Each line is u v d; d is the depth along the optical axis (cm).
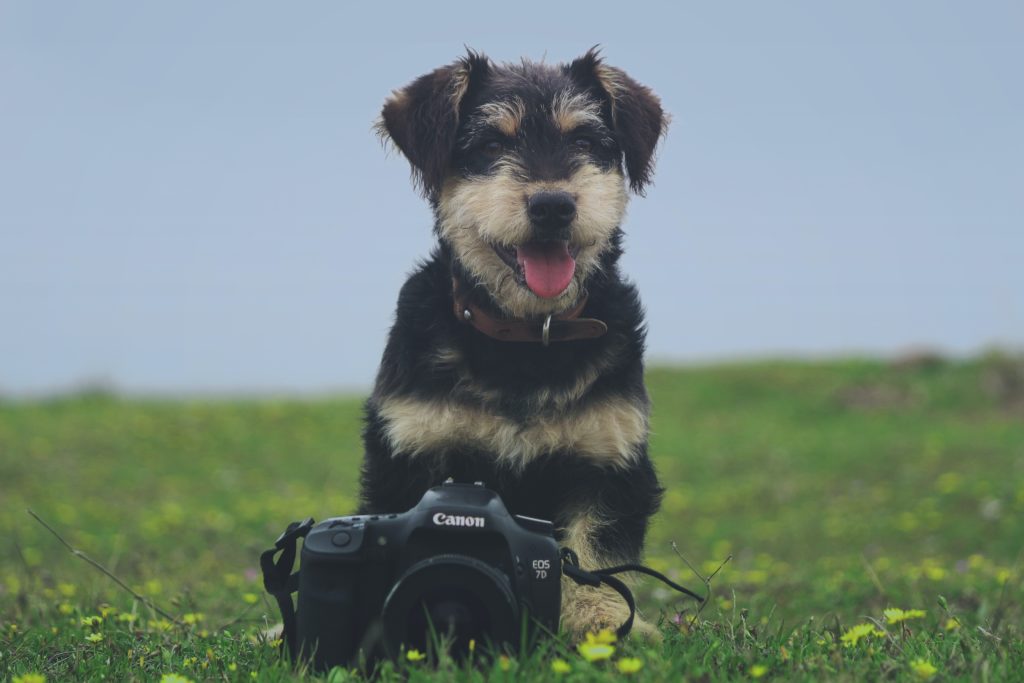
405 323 449
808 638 382
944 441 1698
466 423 428
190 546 1002
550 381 429
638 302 468
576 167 457
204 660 378
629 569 397
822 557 1034
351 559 335
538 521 351
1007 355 2291
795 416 2200
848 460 1620
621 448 431
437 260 466
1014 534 1088
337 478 1603
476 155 470
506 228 432
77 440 1762
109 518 1205
